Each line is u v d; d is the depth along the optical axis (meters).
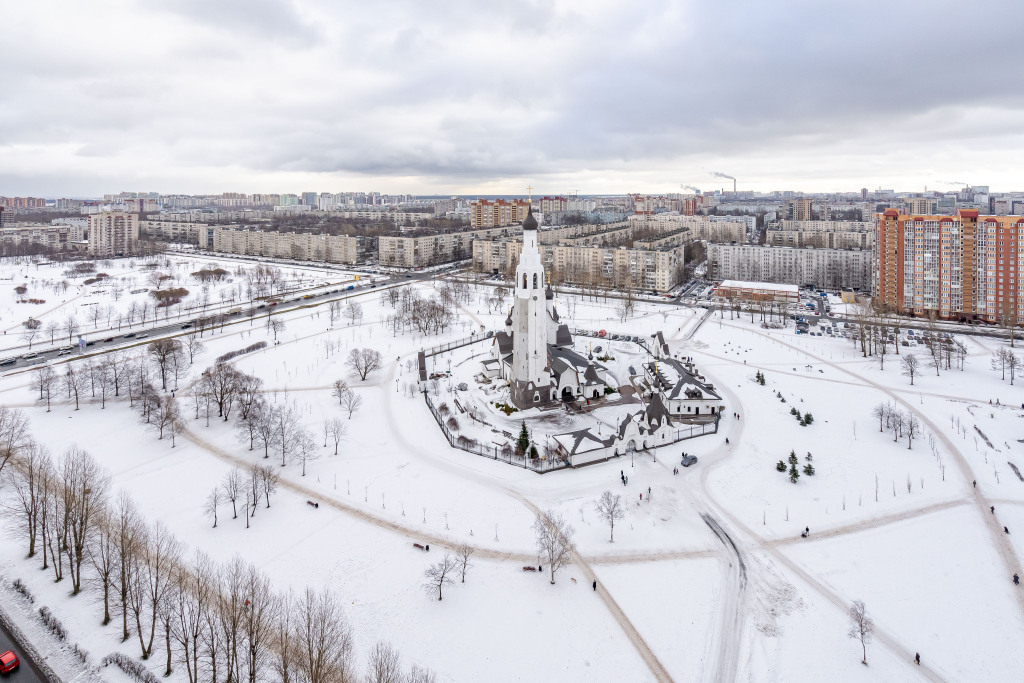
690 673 76.00
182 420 155.75
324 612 75.75
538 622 84.69
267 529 106.31
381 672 67.94
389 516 111.56
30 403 165.25
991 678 75.31
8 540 101.00
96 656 76.50
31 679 72.69
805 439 148.00
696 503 117.06
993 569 96.50
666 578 94.50
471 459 136.50
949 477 126.88
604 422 161.00
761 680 74.88
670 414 164.88
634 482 125.56
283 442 133.38
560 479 126.81
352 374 197.12
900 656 78.75
